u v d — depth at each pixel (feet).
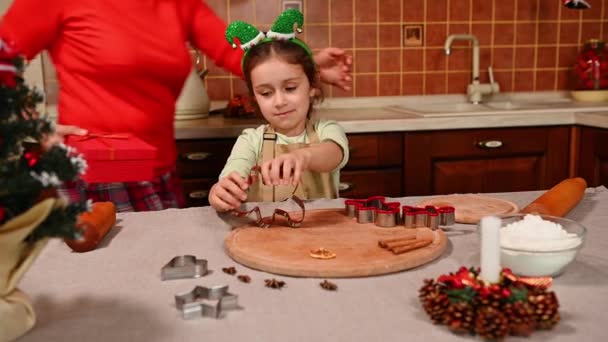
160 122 5.15
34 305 2.44
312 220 3.51
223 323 2.23
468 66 8.93
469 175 7.39
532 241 2.58
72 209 2.09
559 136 7.48
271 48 4.39
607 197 4.11
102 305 2.43
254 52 4.43
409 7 8.63
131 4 4.81
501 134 7.34
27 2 4.55
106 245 3.23
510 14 8.89
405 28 8.68
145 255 3.05
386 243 2.95
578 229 2.77
